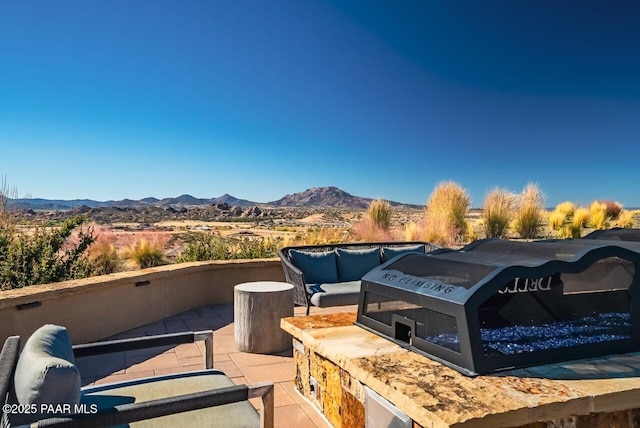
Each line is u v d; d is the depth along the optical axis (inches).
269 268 234.1
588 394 60.0
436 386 63.1
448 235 371.6
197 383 73.4
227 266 224.1
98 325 161.6
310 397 101.2
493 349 73.2
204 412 65.0
